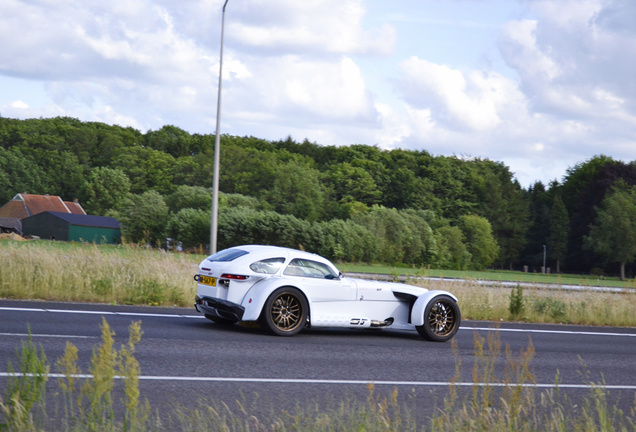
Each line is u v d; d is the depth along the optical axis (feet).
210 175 346.74
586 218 308.60
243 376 24.81
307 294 35.76
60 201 358.43
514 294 59.47
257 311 34.45
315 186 333.42
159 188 352.69
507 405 16.89
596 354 38.68
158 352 28.43
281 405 20.70
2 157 369.91
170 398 20.54
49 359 24.94
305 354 30.63
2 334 30.14
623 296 70.59
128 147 396.78
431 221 318.45
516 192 382.63
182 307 47.70
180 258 62.95
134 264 53.36
